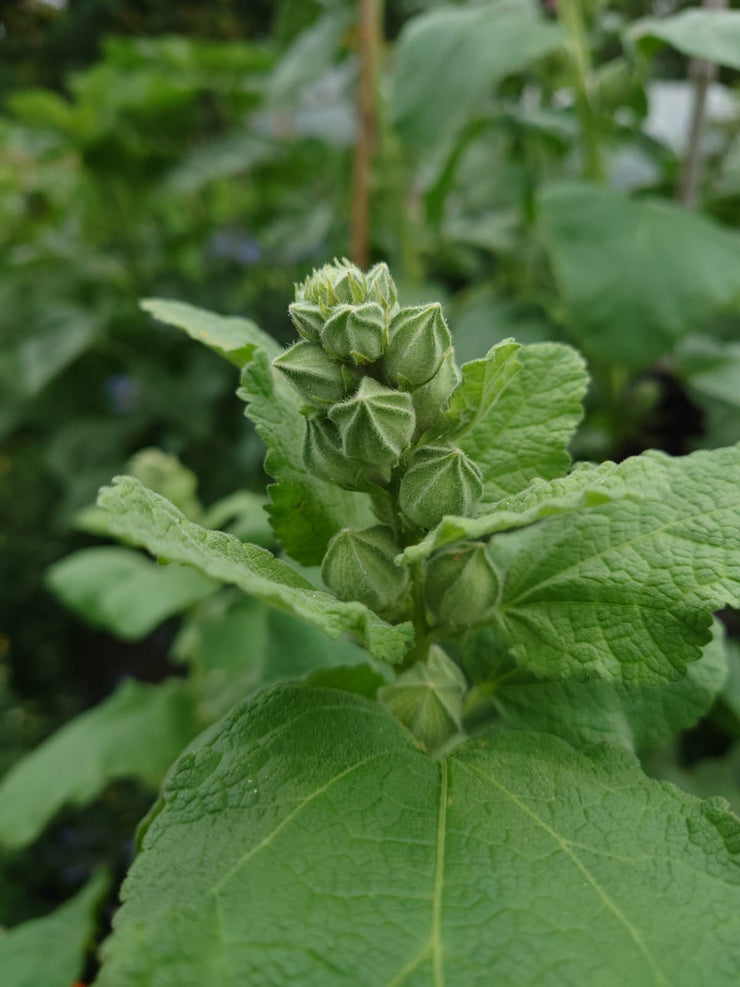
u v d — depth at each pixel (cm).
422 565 13
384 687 13
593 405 30
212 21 65
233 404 52
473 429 14
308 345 12
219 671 31
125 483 10
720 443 31
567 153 38
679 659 12
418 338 11
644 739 14
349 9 41
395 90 29
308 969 9
